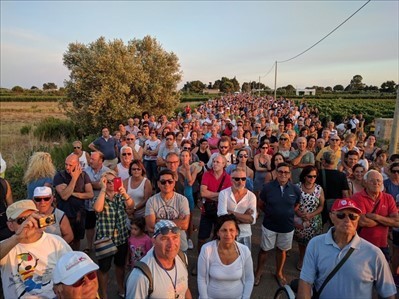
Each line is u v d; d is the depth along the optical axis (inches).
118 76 688.4
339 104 2303.2
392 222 158.9
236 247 132.0
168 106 808.3
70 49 707.4
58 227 142.9
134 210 180.4
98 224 165.2
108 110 668.7
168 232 106.9
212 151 351.3
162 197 167.8
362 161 264.8
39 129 789.2
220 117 729.6
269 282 193.6
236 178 174.6
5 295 111.8
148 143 374.0
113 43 716.0
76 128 784.9
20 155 496.4
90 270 91.3
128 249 175.5
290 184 188.4
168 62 826.8
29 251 111.9
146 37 799.7
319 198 194.5
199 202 296.4
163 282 107.7
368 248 107.8
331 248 110.9
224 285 128.2
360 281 105.5
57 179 190.1
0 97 2549.2
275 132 445.1
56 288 92.8
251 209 178.2
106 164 350.6
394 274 183.2
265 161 283.1
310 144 323.0
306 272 114.3
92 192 198.5
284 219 181.3
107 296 178.2
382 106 2071.9
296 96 3919.8
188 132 448.8
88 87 687.1
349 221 108.3
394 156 245.9
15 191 304.0
